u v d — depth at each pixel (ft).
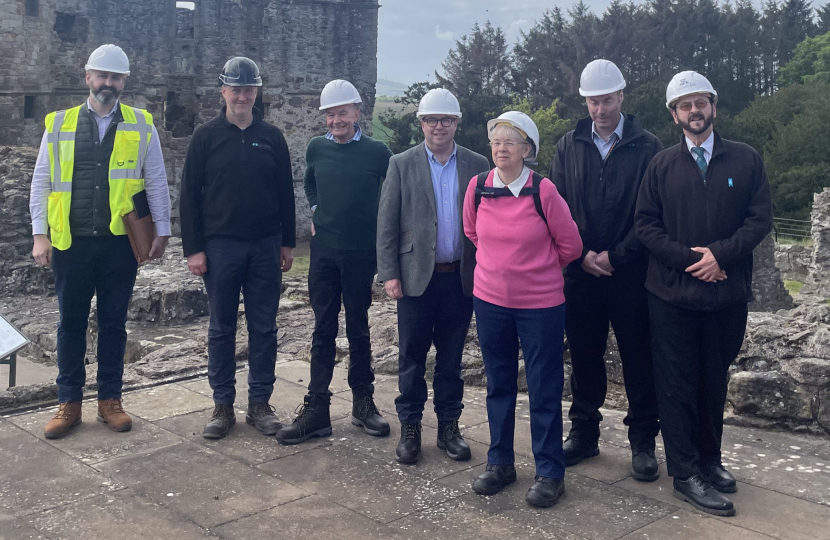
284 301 27.17
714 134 11.68
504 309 12.00
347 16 113.50
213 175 14.62
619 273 12.66
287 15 111.04
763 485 12.23
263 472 12.98
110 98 14.32
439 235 13.50
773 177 136.26
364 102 116.06
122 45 105.60
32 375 27.07
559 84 188.03
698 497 11.47
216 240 14.78
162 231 15.07
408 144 175.73
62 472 12.84
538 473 11.87
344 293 14.80
